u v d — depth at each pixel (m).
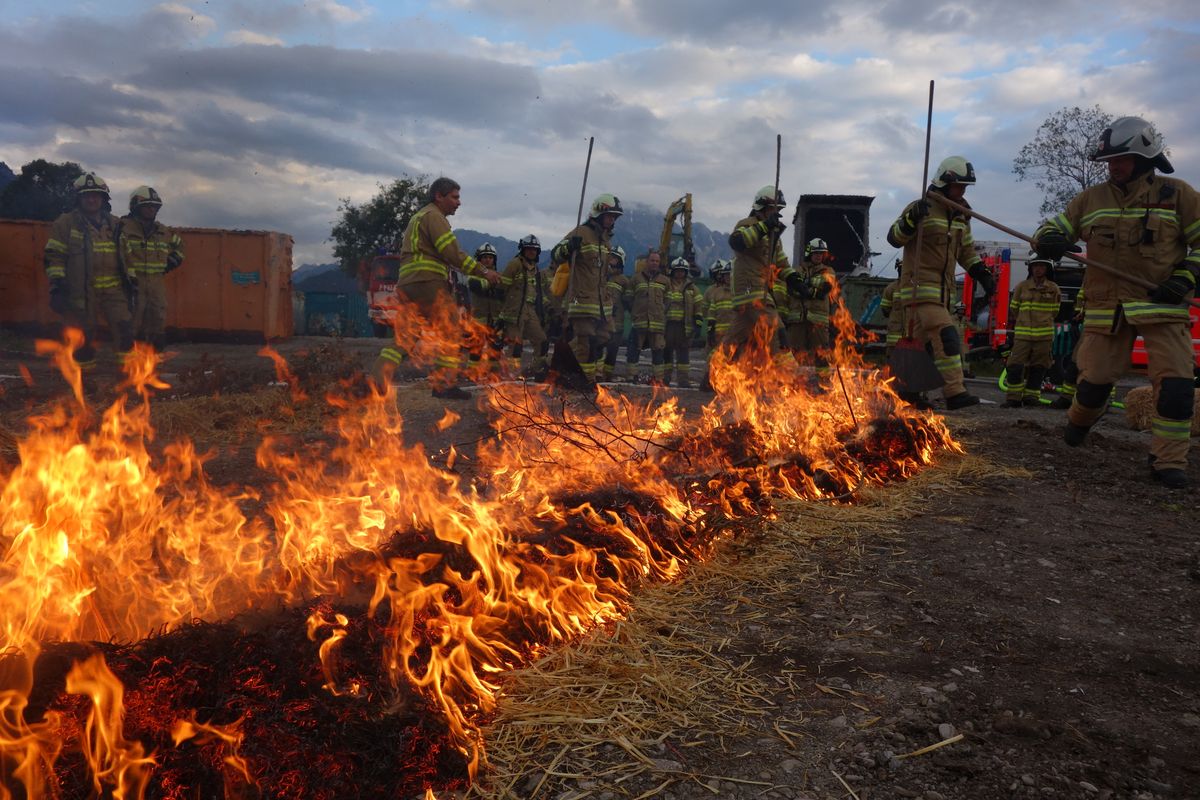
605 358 13.65
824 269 11.98
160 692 2.06
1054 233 6.17
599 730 2.41
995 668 2.88
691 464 4.91
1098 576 3.83
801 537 4.22
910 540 4.30
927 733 2.44
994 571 3.87
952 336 7.08
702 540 3.93
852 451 5.59
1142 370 14.84
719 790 2.16
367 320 33.41
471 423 7.58
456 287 13.62
